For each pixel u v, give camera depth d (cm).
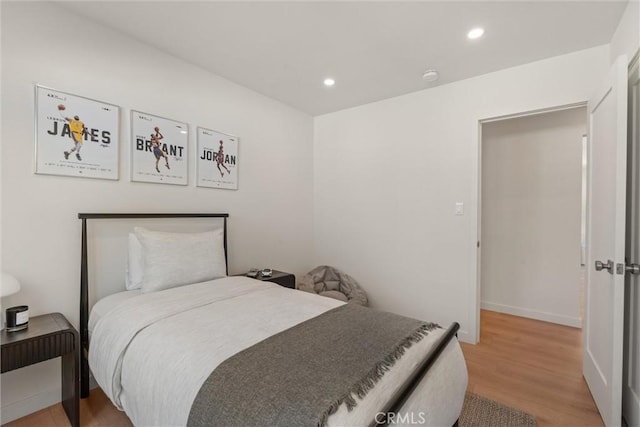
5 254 168
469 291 276
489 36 209
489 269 371
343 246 365
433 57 239
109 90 206
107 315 166
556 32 203
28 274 176
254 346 121
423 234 304
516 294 354
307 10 185
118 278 213
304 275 360
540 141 339
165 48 231
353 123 356
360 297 319
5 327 158
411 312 312
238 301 178
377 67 257
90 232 200
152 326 143
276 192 338
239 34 212
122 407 138
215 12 188
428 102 300
